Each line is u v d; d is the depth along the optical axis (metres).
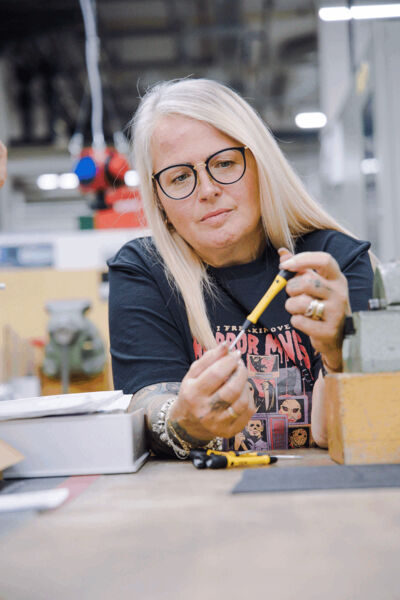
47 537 0.48
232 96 1.14
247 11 7.67
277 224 1.17
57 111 10.22
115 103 10.08
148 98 1.20
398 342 0.76
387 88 3.29
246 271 1.21
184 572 0.39
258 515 0.52
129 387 1.11
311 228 1.26
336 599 0.34
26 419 0.82
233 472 0.78
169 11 7.57
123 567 0.40
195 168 1.10
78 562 0.42
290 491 0.60
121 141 6.13
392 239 3.29
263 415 1.15
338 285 0.85
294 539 0.44
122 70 9.17
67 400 0.89
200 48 8.71
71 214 14.74
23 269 3.22
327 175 5.60
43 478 0.80
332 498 0.56
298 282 0.84
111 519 0.53
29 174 10.41
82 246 3.26
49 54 8.70
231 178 1.11
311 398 1.16
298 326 0.85
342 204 4.70
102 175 4.43
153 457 1.00
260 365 1.17
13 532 0.50
